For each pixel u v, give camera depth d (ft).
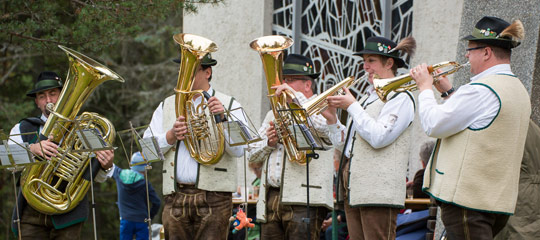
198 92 28.14
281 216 30.71
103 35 54.19
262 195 31.53
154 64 104.47
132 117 100.37
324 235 40.81
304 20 55.36
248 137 27.30
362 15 50.65
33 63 89.45
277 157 30.99
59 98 29.99
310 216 30.14
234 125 27.14
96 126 31.24
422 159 39.09
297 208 30.14
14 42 60.08
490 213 23.16
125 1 49.42
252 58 56.24
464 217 23.18
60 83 32.45
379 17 49.49
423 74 24.80
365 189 27.68
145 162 28.37
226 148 28.96
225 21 58.90
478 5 34.30
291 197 30.07
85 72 29.76
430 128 23.53
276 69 28.73
